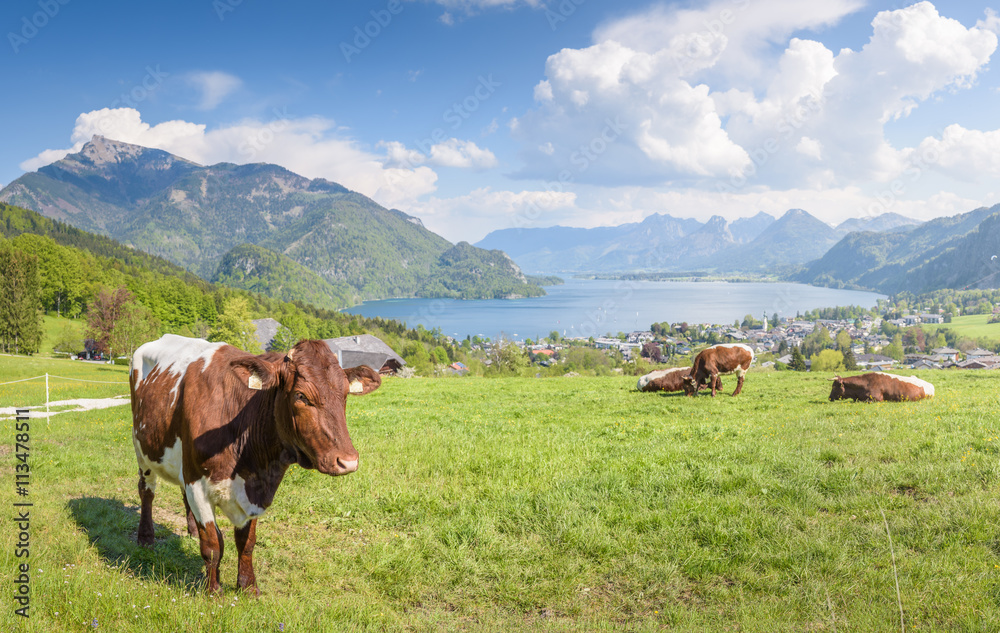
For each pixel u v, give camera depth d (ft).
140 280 503.20
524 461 36.04
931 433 38.24
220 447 17.38
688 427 48.01
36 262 322.14
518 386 107.04
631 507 27.17
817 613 17.75
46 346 335.47
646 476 31.40
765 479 29.76
